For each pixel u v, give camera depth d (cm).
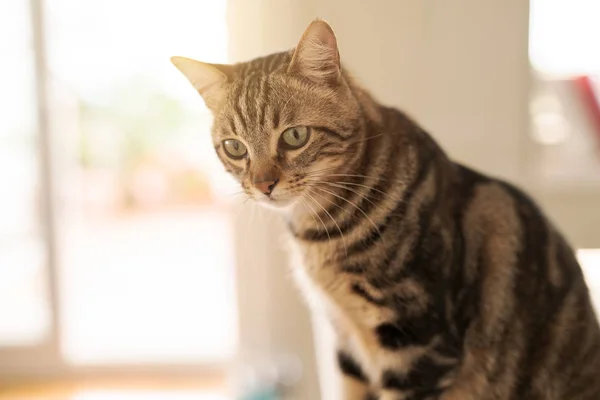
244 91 53
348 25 72
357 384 59
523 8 72
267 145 52
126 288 122
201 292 120
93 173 138
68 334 99
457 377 53
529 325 54
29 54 91
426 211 51
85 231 127
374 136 53
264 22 70
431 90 74
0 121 94
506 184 57
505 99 74
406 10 72
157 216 162
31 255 98
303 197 53
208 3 80
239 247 78
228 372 94
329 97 52
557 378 55
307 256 55
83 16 96
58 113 95
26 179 96
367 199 52
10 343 96
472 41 73
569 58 77
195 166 154
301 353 79
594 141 77
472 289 53
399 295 51
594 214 75
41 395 92
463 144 75
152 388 94
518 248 54
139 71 113
